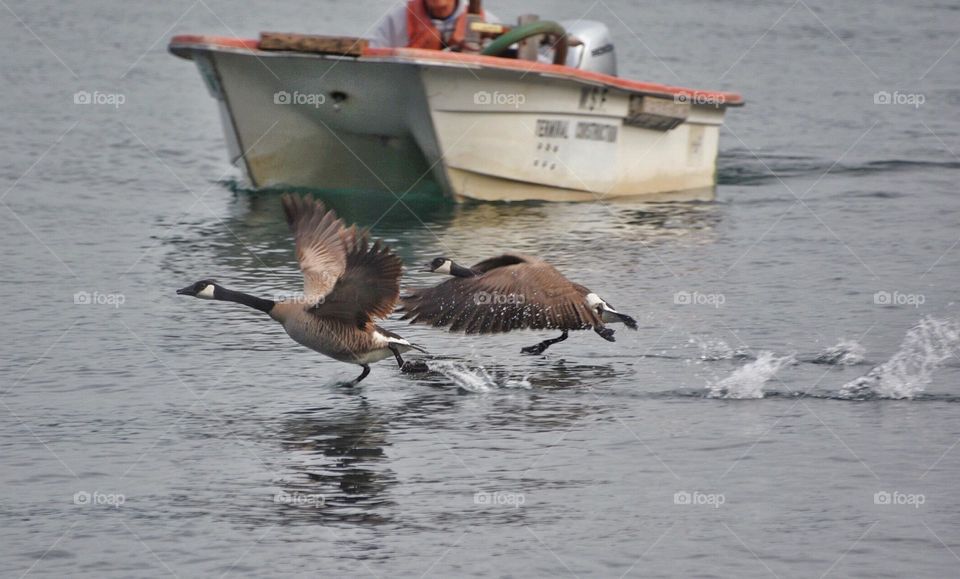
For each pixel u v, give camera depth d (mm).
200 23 40219
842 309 15125
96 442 11109
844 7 48062
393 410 11930
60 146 24688
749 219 20234
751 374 12875
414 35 20703
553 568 8891
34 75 31859
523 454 10859
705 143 23188
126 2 44656
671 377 12859
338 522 9586
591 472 10500
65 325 14430
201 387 12539
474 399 12250
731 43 40281
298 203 12180
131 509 9812
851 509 9820
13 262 17000
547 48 22062
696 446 11062
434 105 19516
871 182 23406
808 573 8836
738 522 9609
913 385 12586
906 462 10695
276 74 20172
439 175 20469
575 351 13773
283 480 10312
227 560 8992
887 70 36719
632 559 9016
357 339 11820
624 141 21719
